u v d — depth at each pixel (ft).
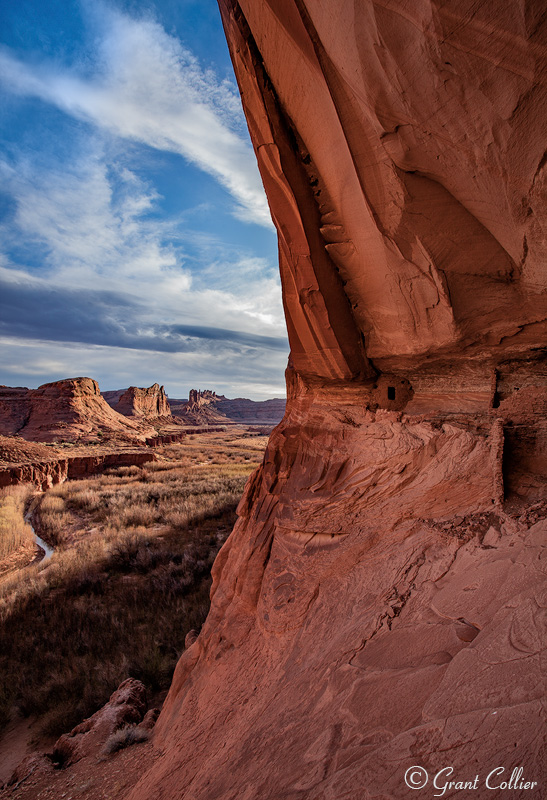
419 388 19.99
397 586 12.17
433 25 7.77
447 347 17.11
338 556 15.87
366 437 19.33
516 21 6.89
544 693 5.25
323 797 6.10
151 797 14.48
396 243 14.61
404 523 14.73
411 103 9.80
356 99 11.43
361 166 13.26
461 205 12.60
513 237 11.82
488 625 7.65
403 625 10.10
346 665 10.05
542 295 13.24
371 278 17.57
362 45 9.29
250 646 18.28
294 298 19.83
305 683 11.49
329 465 19.79
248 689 15.98
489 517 12.07
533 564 8.30
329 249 18.01
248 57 14.67
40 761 21.40
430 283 15.10
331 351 20.40
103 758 20.51
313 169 16.49
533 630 6.50
